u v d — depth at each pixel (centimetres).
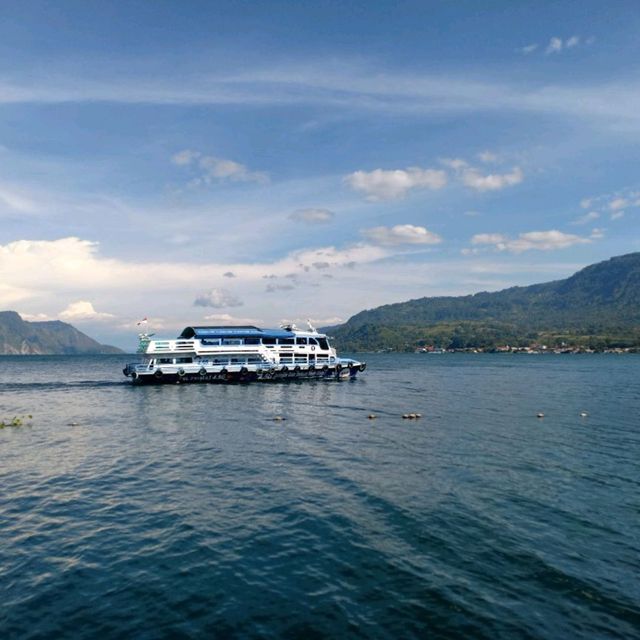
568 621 1345
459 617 1358
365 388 7775
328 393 6931
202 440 3609
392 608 1400
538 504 2209
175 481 2575
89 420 4584
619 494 2356
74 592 1493
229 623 1332
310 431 3959
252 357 8288
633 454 3162
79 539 1866
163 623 1334
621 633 1298
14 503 2259
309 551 1750
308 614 1373
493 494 2348
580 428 4103
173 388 7438
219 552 1748
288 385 7950
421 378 10494
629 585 1530
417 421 4475
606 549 1767
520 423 4359
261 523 2003
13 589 1509
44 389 7881
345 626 1319
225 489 2434
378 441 3562
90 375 12375
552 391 7450
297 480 2581
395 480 2577
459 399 6319
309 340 8731
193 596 1468
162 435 3806
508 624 1330
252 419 4550
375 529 1933
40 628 1312
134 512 2138
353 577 1569
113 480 2606
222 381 7981
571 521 2016
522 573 1593
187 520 2042
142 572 1612
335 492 2380
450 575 1578
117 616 1368
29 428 4181
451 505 2195
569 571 1608
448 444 3459
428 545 1789
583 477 2636
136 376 7700
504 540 1834
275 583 1538
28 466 2902
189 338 8219
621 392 7281
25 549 1781
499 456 3098
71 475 2706
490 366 17250
